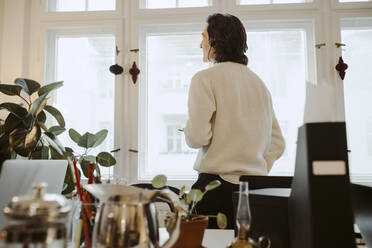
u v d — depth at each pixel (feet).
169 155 8.59
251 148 4.94
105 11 8.64
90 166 2.91
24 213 1.46
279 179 3.70
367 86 8.26
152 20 8.54
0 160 6.16
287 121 8.35
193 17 8.46
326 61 8.09
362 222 2.95
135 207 1.90
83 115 8.79
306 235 2.12
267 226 2.72
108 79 8.82
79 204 2.36
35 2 8.82
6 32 8.59
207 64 8.66
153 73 8.75
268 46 8.54
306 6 8.23
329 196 2.05
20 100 8.23
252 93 5.15
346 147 2.08
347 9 8.20
